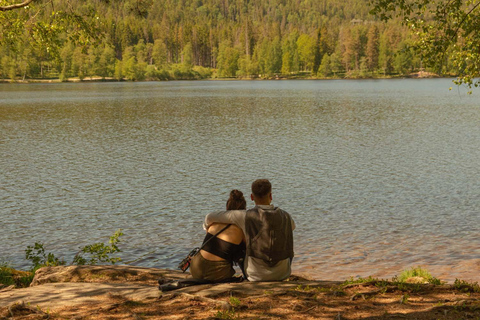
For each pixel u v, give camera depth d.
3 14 13.16
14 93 125.81
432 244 16.12
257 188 5.18
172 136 47.19
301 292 4.90
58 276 7.11
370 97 101.50
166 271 7.65
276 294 4.82
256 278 5.29
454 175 27.95
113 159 35.03
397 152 36.56
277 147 39.72
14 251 16.67
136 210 21.91
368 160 33.47
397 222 19.03
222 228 5.31
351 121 58.97
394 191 24.47
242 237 5.34
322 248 16.06
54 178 28.78
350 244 16.42
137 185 26.92
